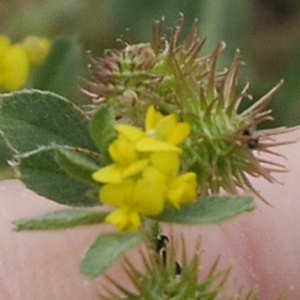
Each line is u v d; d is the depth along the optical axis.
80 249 0.11
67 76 0.13
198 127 0.08
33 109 0.07
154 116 0.07
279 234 0.12
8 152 0.13
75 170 0.07
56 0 0.17
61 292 0.11
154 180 0.07
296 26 0.20
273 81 0.18
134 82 0.07
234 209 0.06
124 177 0.07
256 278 0.12
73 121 0.07
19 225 0.06
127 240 0.07
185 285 0.07
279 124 0.17
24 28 0.17
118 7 0.17
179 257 0.10
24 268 0.11
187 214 0.07
